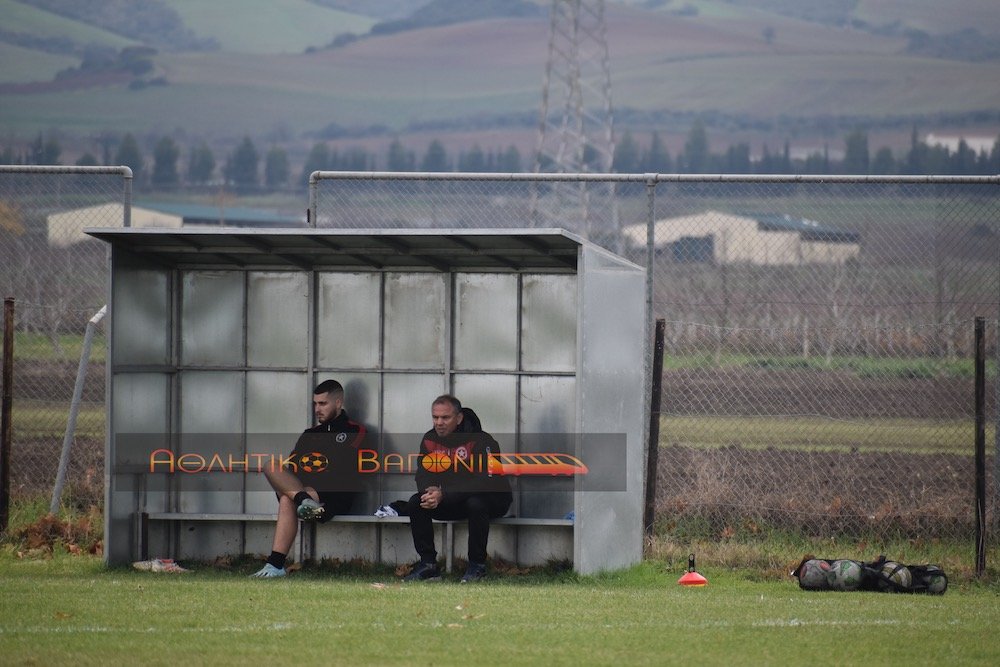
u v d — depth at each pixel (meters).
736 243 70.75
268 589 37.06
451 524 42.22
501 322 45.25
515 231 38.69
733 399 70.56
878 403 69.81
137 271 44.16
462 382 45.47
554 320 44.91
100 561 43.69
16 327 63.69
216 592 36.12
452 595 36.31
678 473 53.97
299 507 41.72
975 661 28.34
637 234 104.94
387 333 46.16
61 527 46.00
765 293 64.50
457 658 27.69
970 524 46.56
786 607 35.31
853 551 44.84
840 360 64.50
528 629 31.08
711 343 60.91
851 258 63.06
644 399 46.00
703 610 34.47
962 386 68.69
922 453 62.69
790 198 197.25
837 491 52.69
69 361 71.25
